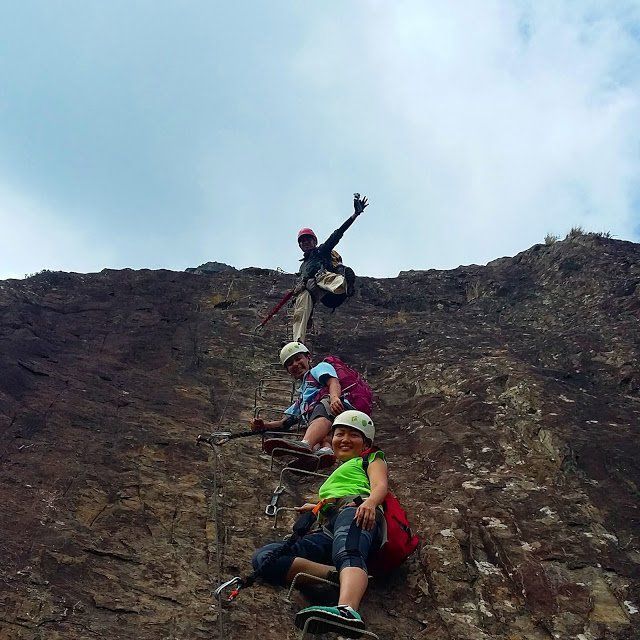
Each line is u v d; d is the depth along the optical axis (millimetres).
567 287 10961
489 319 10602
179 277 11117
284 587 3799
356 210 7918
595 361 7719
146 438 5301
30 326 7254
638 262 10992
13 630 3051
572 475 5176
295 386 7379
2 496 4035
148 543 4004
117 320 8461
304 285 7836
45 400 5500
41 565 3525
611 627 3678
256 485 4984
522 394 6562
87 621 3246
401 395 7500
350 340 9391
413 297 12227
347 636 3260
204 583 3742
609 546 4340
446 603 3854
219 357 7977
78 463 4648
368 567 3979
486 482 5156
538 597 3896
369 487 3994
